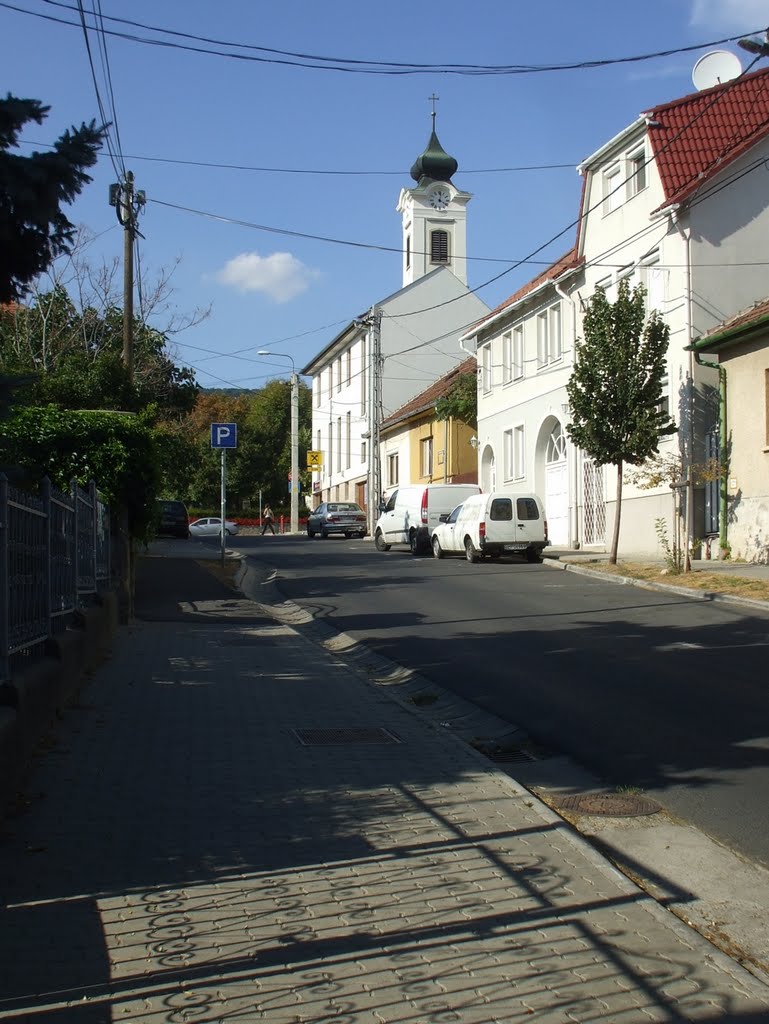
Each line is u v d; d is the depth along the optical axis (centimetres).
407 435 5028
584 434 2328
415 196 5881
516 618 1648
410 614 1752
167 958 477
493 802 725
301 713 1012
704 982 464
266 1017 428
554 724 976
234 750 856
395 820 682
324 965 474
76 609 1133
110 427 1530
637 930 516
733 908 564
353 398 5966
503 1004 443
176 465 3406
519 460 3538
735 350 2297
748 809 718
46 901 537
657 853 646
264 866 595
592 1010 439
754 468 2236
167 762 811
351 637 1544
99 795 719
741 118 2594
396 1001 444
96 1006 432
